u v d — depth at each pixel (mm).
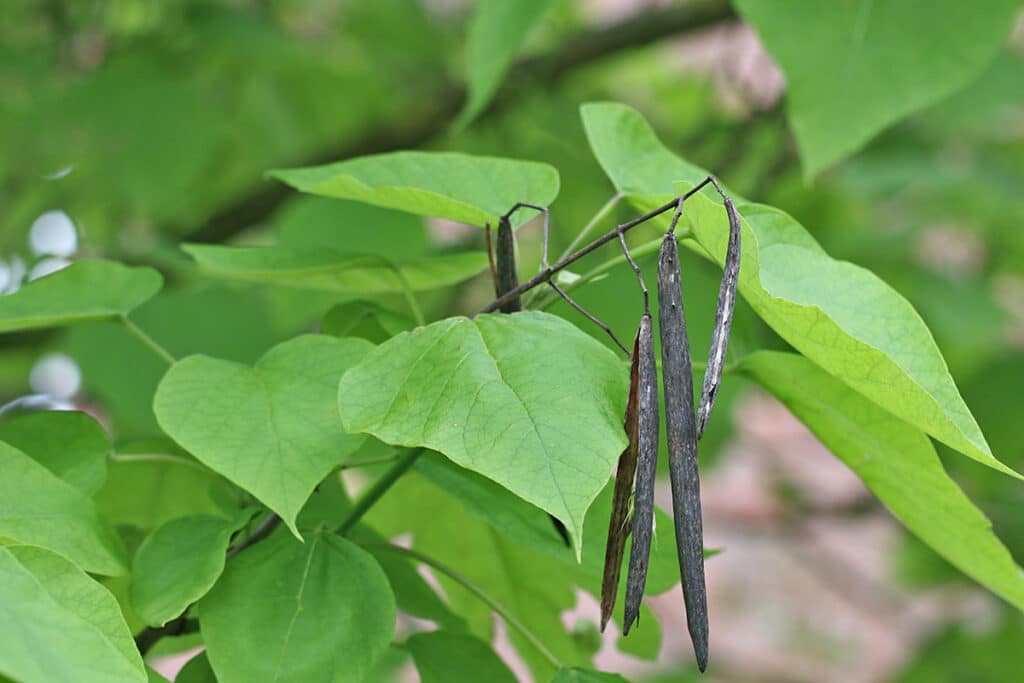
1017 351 4105
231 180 4348
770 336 2426
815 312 1853
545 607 2145
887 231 3926
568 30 5027
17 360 4332
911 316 1912
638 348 1835
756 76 4762
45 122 3592
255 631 1887
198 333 3164
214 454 1864
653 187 2039
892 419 1961
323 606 1900
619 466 1852
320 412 1895
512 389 1843
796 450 6574
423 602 2061
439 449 1820
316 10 4203
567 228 4008
